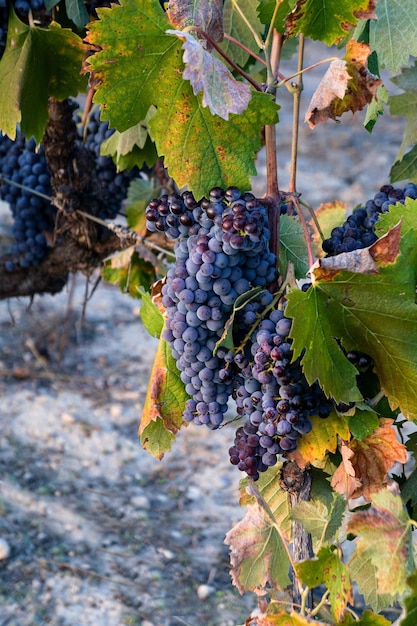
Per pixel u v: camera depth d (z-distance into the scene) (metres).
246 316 1.17
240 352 1.18
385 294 1.15
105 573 2.17
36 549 2.23
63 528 2.33
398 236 1.12
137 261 1.71
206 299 1.17
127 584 2.13
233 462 1.22
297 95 1.25
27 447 2.70
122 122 1.19
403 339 1.17
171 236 1.20
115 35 1.16
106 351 3.30
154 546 2.29
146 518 2.41
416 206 1.22
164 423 1.27
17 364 3.15
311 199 4.45
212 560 2.25
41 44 1.38
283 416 1.17
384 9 1.29
